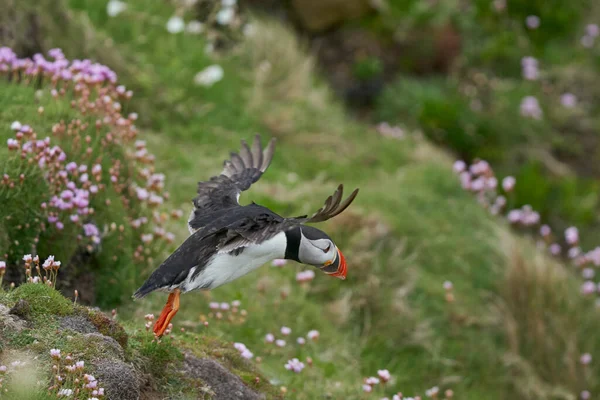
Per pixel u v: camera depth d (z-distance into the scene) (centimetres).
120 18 1515
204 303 969
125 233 895
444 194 1489
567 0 2216
